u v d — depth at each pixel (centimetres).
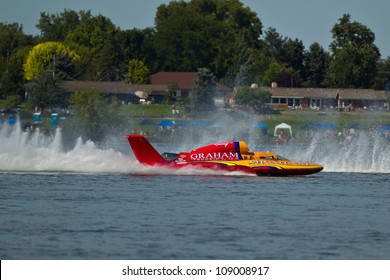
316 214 11656
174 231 10100
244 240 9662
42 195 13162
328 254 9031
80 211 11544
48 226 10312
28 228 10156
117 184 14788
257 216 11331
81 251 8988
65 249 9069
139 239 9619
